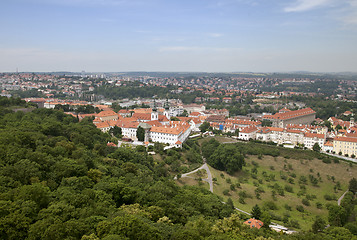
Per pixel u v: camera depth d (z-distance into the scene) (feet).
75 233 340.59
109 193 475.31
